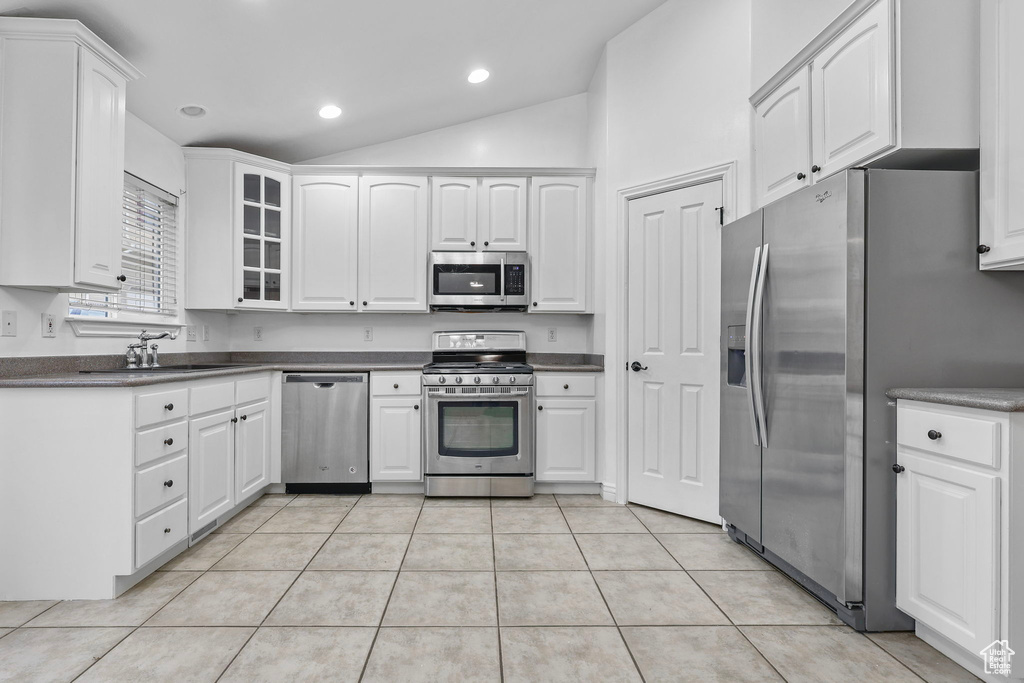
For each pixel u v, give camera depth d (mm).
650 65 3105
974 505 1443
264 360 3900
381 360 3941
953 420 1509
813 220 1899
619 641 1696
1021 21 1577
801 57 2223
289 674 1517
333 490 3428
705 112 2852
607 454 3301
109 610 1879
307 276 3631
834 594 1804
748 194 2688
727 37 2764
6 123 2025
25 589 1955
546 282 3631
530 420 3352
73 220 2055
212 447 2607
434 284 3598
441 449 3332
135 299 2969
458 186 3656
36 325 2256
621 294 3209
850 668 1554
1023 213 1571
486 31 2934
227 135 3443
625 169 3227
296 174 3639
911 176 1743
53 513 1961
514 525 2803
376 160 4012
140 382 2016
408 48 2920
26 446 1960
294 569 2232
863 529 1752
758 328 2156
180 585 2080
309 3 2385
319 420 3367
